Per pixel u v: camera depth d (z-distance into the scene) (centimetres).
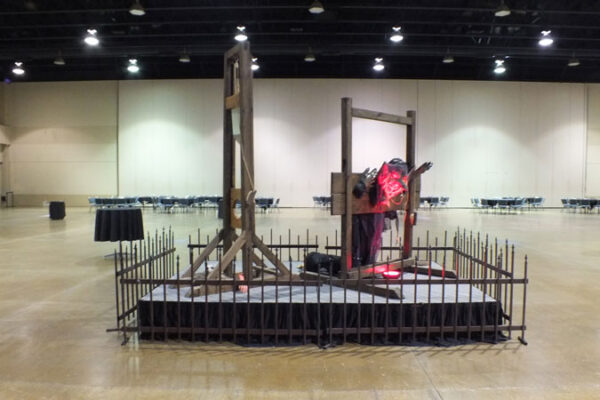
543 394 249
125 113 2061
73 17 1327
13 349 318
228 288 379
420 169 442
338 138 2022
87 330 359
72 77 2052
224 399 242
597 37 1435
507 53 1542
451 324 337
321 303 330
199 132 2041
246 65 377
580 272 610
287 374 274
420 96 2031
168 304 335
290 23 1400
